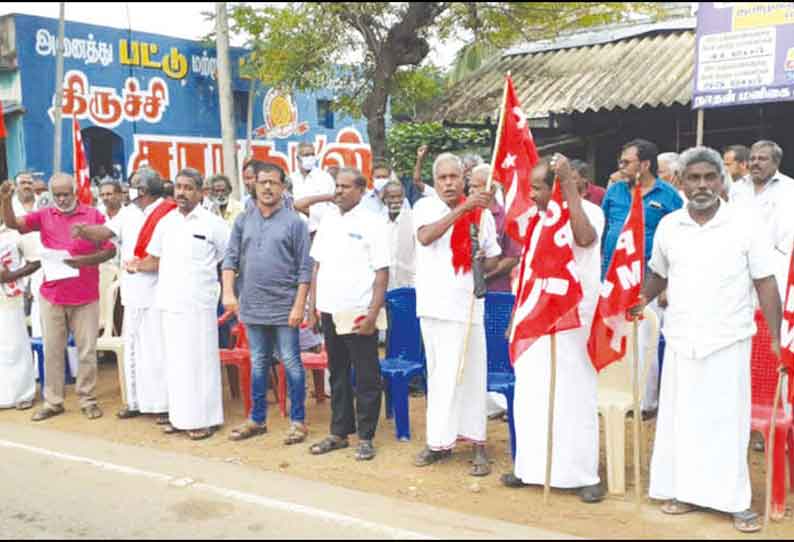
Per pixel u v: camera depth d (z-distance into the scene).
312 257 6.01
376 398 5.85
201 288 6.38
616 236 6.38
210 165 16.64
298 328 6.18
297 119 17.77
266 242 6.05
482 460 5.51
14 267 7.32
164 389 6.80
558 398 4.95
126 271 6.78
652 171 6.23
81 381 7.12
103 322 8.15
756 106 10.79
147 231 6.59
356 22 11.41
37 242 7.37
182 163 16.20
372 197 8.89
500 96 11.68
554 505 4.91
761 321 5.22
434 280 5.43
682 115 11.30
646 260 6.18
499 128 5.38
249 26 12.75
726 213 4.52
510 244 6.51
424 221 5.45
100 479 5.44
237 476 5.45
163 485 5.29
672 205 6.18
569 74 11.75
